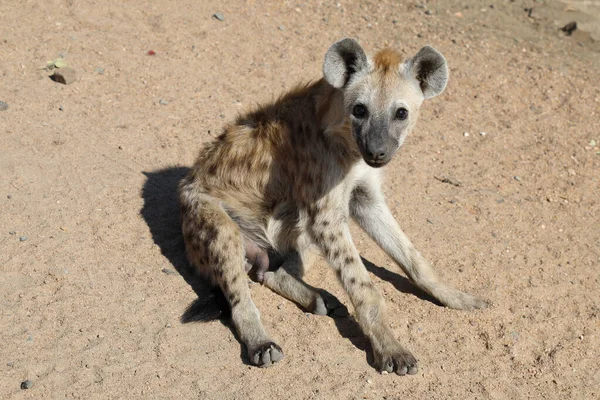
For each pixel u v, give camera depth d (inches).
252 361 164.4
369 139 167.2
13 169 215.2
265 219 194.4
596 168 252.2
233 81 274.8
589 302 194.4
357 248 210.2
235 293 175.8
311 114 184.5
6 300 174.7
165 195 217.9
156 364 163.3
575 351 179.0
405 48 309.1
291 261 195.0
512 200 233.3
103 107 250.5
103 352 164.4
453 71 297.0
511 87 291.4
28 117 238.1
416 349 175.6
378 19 330.3
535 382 170.2
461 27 333.7
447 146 256.5
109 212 206.8
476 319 185.6
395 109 170.7
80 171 219.9
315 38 307.3
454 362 173.2
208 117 254.7
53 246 191.9
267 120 191.6
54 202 206.5
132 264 191.3
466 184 239.0
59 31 283.1
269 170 188.7
